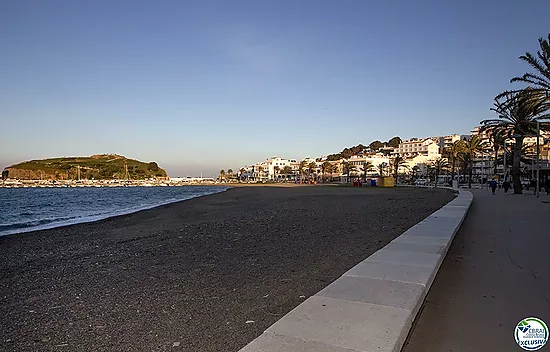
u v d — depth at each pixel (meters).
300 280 6.60
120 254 10.02
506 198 27.34
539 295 5.19
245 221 17.11
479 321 4.36
